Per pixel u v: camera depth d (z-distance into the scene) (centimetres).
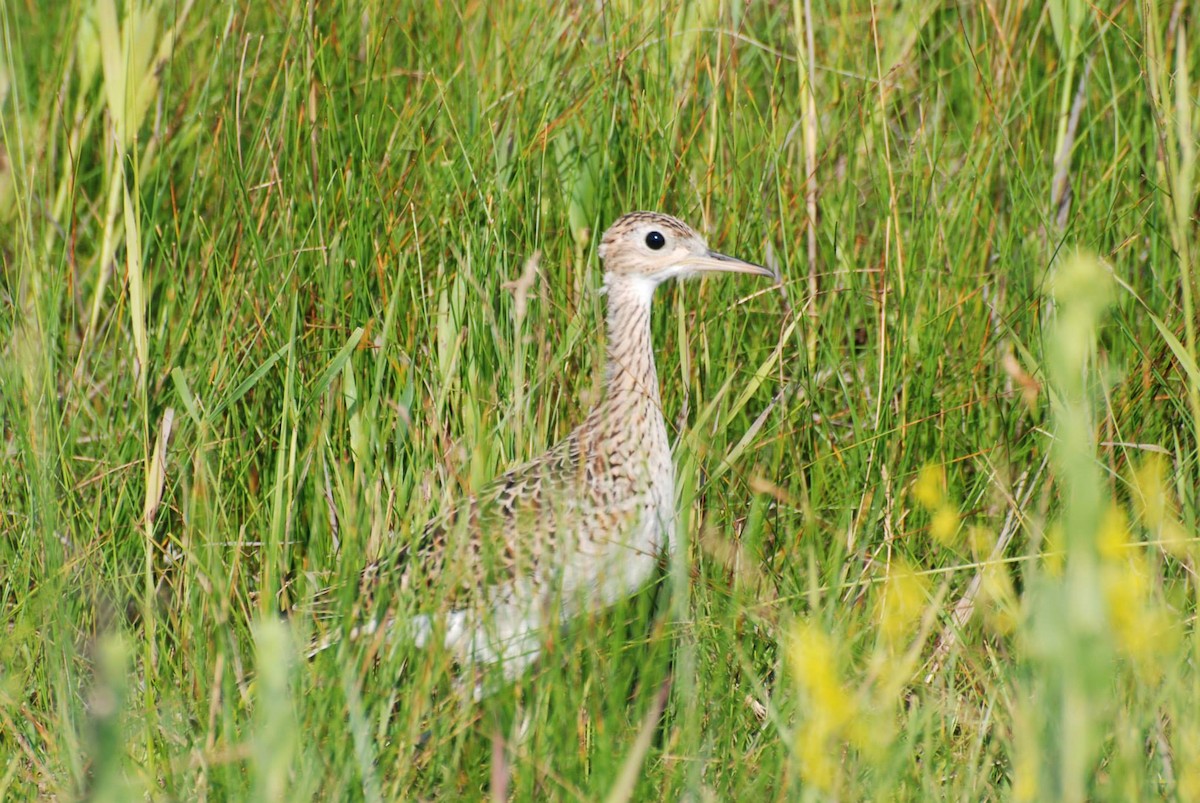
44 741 936
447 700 891
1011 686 873
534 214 1173
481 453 1052
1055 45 1299
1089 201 1209
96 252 1248
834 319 1205
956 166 1270
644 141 1198
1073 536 607
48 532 967
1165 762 807
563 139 1214
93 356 1209
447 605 953
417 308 1130
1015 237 1217
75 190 1245
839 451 1096
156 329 1188
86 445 1170
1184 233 989
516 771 858
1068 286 590
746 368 1174
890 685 783
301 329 1139
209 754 828
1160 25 1288
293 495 1066
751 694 933
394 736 866
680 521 1005
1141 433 1095
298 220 1194
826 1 1411
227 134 1205
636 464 1016
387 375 1120
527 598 994
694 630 915
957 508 1098
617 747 862
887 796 749
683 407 1116
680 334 1123
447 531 995
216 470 1101
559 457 1032
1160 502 890
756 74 1363
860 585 1009
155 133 1239
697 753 823
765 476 1133
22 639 960
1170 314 1134
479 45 1309
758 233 1232
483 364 1105
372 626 912
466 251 1112
